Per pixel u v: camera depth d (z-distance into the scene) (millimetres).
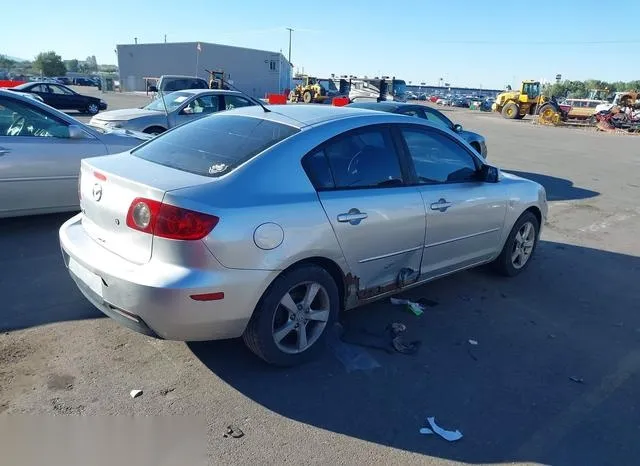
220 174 3057
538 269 5688
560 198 9984
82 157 5887
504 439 2852
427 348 3783
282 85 68000
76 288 4363
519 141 21656
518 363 3664
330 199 3316
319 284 3350
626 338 4152
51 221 6168
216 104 12008
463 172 4449
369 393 3182
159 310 2779
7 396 2916
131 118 10773
